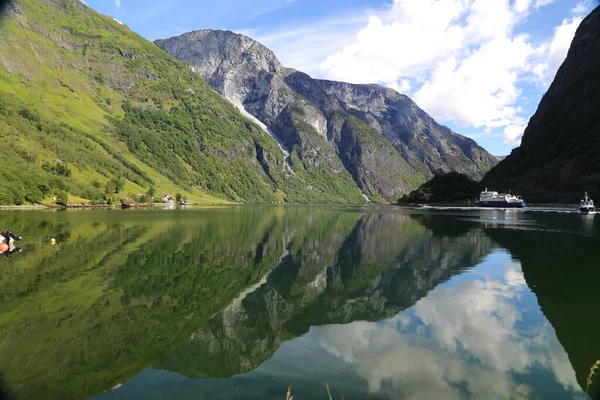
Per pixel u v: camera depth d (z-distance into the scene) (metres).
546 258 29.48
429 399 9.73
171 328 14.98
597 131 171.12
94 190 152.50
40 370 11.34
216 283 22.50
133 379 10.77
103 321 15.66
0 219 70.56
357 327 15.12
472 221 69.44
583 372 11.16
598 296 18.94
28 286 21.11
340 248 36.62
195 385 10.42
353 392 10.05
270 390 10.19
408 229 55.59
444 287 21.14
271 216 94.75
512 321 15.58
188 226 59.47
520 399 9.70
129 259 29.70
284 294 20.16
